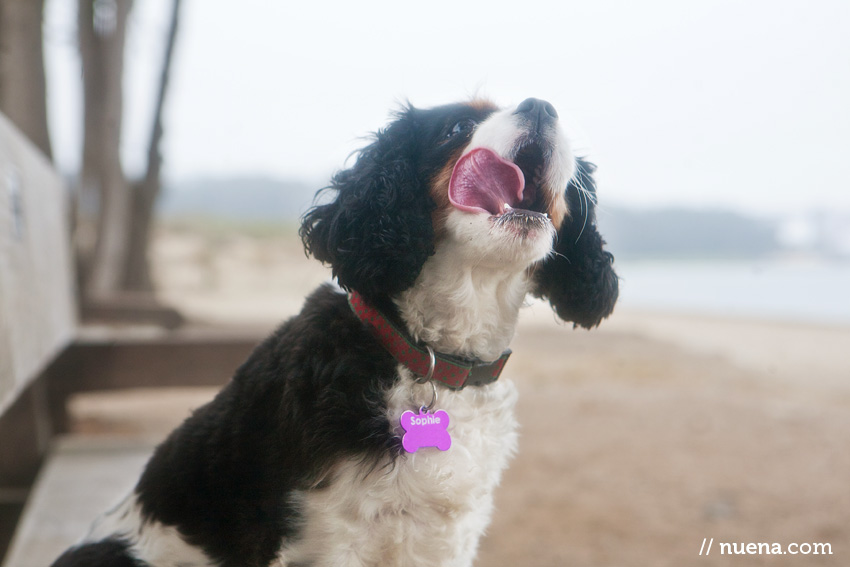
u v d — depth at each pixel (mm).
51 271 3785
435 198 2031
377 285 1891
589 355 11148
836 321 16484
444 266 2023
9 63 6406
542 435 5984
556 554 3633
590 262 2336
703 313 18641
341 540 1767
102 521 2119
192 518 1843
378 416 1824
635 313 18656
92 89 10070
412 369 1913
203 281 23812
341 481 1762
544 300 2451
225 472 1827
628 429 6195
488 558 3574
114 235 9742
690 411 6883
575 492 4578
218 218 36906
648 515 4180
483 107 2219
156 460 2025
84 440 4301
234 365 4746
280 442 1783
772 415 6695
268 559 1780
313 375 1811
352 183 1996
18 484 4070
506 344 2162
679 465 5137
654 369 9852
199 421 1953
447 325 2029
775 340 13094
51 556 2648
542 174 2088
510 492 4562
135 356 4660
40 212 3553
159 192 11453
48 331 3455
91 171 10281
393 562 1834
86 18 9859
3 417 4051
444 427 1870
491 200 1984
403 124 2115
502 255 1895
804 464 5180
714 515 4188
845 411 6875
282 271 26766
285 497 1771
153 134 11164
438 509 1850
